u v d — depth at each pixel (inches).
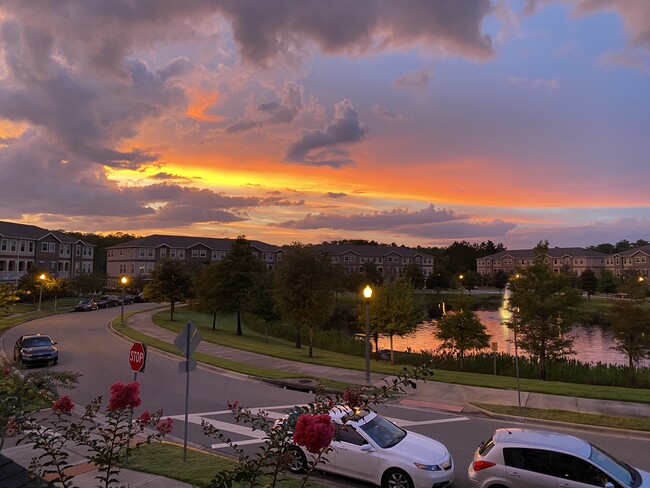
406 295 1274.6
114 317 1726.1
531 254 5162.4
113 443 215.9
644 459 426.3
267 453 183.2
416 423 542.3
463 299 1177.4
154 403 609.0
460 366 1122.7
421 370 204.1
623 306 1157.1
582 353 1512.1
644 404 631.8
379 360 1246.9
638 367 1167.0
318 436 150.7
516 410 584.7
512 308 1114.7
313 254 1186.6
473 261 6008.9
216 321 1951.3
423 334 1939.0
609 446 466.0
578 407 611.5
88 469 363.6
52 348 860.0
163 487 330.0
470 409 606.9
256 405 601.3
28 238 2807.6
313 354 1179.3
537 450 322.0
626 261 4503.0
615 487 292.2
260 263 1761.8
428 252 6835.6
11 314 1753.2
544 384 776.3
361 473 364.2
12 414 216.2
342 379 773.9
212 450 434.9
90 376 767.1
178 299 1733.5
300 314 1150.3
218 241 3868.1
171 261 1756.9
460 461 420.2
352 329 2114.9
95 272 2950.3
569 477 307.4
